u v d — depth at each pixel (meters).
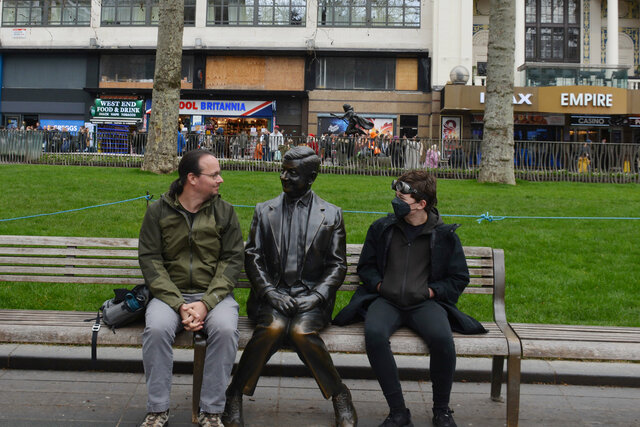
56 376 4.51
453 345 3.68
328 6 32.25
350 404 3.70
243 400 4.18
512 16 16.23
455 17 31.02
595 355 3.72
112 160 18.98
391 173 18.05
